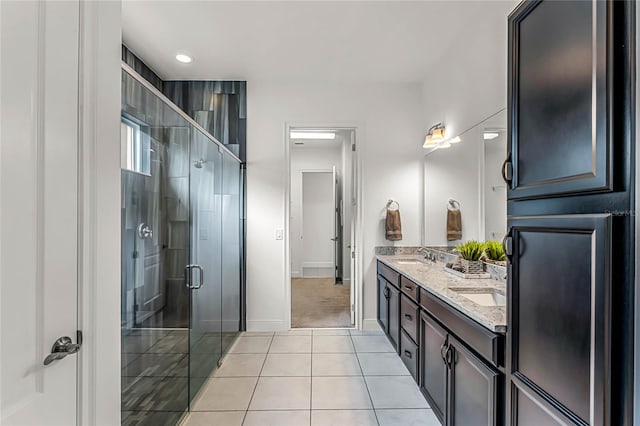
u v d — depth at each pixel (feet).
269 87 11.91
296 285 19.89
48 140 2.61
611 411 2.52
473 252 7.59
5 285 2.29
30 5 2.46
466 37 8.77
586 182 2.77
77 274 2.91
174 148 7.26
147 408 6.15
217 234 9.55
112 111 3.37
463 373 5.05
